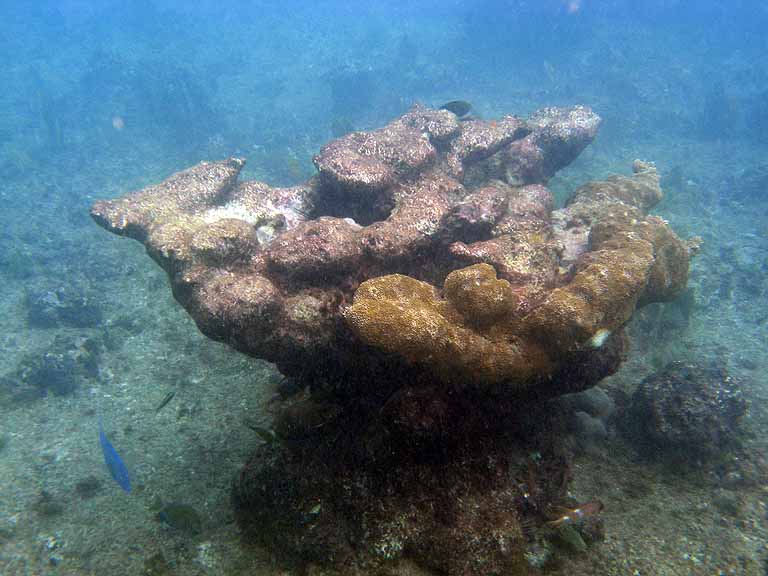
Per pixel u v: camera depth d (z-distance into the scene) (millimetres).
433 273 5504
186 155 21688
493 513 4223
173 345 9023
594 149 20250
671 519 5027
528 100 26531
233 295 4594
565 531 4215
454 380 4219
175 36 42000
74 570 4820
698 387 6344
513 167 8461
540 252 5156
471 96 27578
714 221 15352
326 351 4711
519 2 34156
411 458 4293
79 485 6129
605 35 36562
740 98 26828
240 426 6758
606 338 4336
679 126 23906
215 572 4480
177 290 5273
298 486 4527
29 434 7316
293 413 4676
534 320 4195
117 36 42906
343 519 4336
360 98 26984
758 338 9641
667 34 39688
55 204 17406
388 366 4457
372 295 4164
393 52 36781
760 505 5289
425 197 5855
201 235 5215
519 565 4094
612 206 6156
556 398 6105
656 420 6145
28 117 26234
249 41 41875
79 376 8492
